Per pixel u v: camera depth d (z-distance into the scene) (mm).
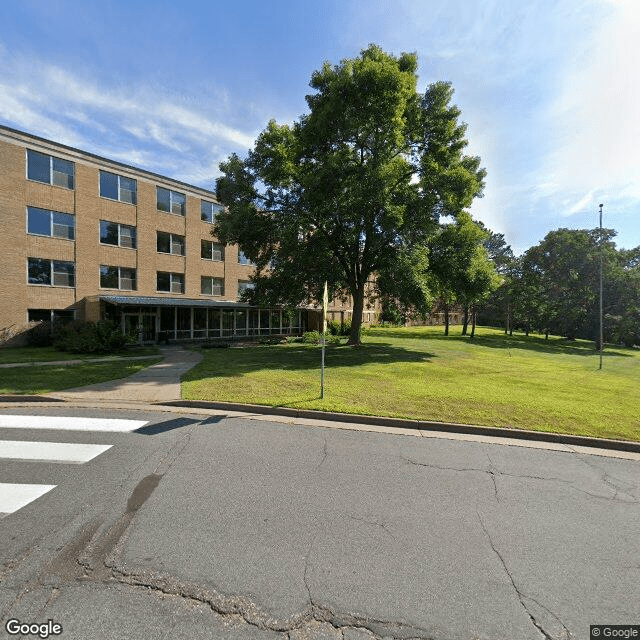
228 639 2250
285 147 20516
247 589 2662
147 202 25625
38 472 4531
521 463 5340
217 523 3490
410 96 18109
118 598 2537
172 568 2850
